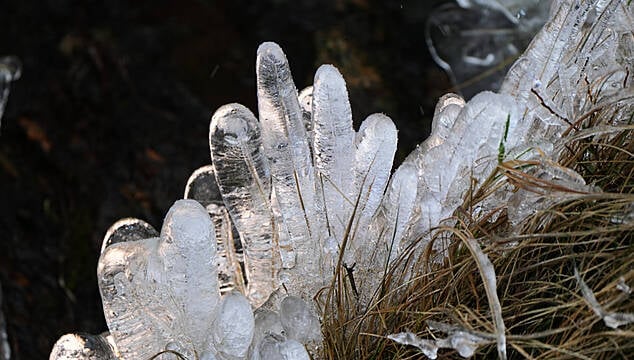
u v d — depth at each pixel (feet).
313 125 3.17
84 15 7.37
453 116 3.16
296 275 3.22
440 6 5.60
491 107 3.01
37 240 6.33
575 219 3.11
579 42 3.23
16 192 6.58
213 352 3.08
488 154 3.10
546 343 3.05
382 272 3.22
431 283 3.13
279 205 3.20
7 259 6.24
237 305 3.00
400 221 3.16
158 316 3.16
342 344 3.16
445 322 3.11
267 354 2.97
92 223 6.28
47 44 7.30
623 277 2.93
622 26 3.34
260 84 3.13
